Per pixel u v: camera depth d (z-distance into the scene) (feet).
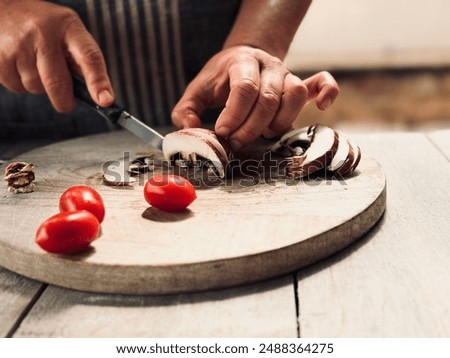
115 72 6.12
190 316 2.87
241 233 3.31
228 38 5.45
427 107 9.77
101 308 2.97
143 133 4.60
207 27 6.01
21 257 3.24
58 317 2.91
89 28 5.90
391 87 9.77
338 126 9.87
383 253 3.39
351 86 9.82
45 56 4.65
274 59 4.58
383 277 3.13
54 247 3.09
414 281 3.08
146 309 2.95
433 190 4.28
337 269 3.24
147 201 3.67
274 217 3.51
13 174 4.02
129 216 3.59
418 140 5.45
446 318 2.78
